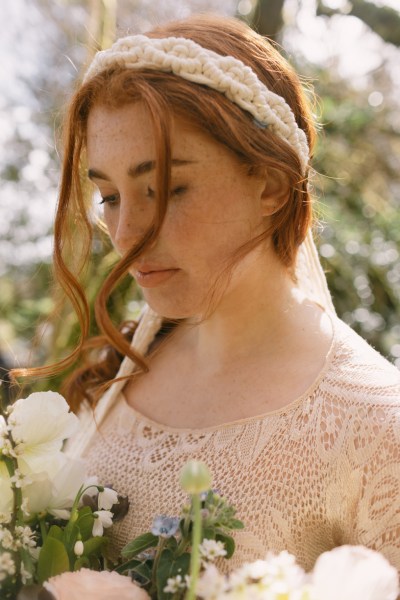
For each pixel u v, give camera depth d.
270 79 0.98
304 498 0.91
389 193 3.34
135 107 0.88
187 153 0.89
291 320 1.04
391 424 0.88
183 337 1.16
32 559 0.83
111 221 1.00
